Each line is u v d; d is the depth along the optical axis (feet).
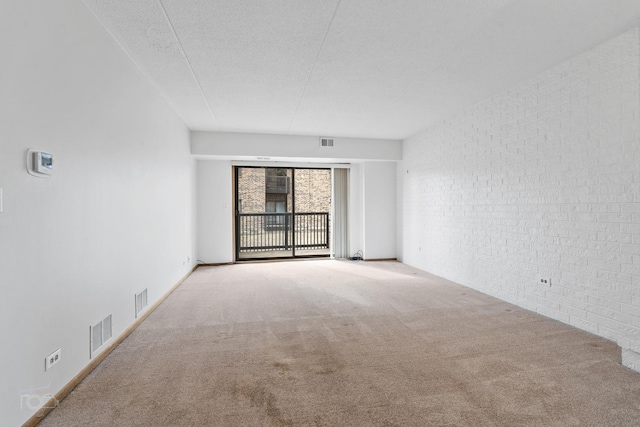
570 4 7.00
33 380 5.22
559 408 5.62
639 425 5.16
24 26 5.03
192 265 18.21
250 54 9.25
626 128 8.11
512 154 11.75
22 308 4.99
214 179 20.21
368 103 13.57
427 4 7.03
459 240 14.92
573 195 9.48
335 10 7.22
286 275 16.99
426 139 17.74
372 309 11.23
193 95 12.36
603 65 8.63
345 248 22.49
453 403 5.78
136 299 9.63
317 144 19.48
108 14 7.20
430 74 10.70
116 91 8.32
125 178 8.86
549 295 10.30
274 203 29.30
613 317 8.44
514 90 11.64
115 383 6.48
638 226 7.89
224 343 8.42
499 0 6.88
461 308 11.29
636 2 6.89
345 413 5.52
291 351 7.93
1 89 4.60
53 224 5.73
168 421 5.32
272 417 5.41
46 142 5.54
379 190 21.65
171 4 6.91
